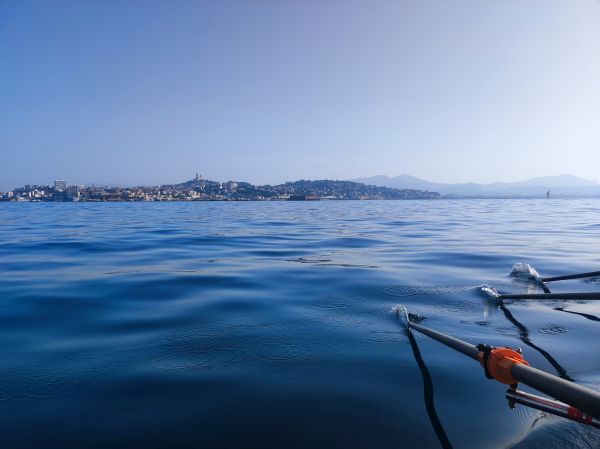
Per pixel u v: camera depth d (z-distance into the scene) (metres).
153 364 5.01
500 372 3.04
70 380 4.57
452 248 17.03
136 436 3.47
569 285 9.59
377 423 3.63
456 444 3.31
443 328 6.35
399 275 10.83
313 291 9.01
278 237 22.70
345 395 4.17
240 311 7.41
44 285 9.78
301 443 3.35
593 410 2.08
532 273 10.73
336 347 5.56
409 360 5.09
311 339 5.89
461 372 4.71
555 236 22.50
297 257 14.62
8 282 10.16
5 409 3.95
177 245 18.77
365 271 11.52
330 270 11.73
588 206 91.94
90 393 4.26
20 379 4.59
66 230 27.73
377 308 7.54
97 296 8.65
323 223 35.91
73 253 15.89
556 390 2.38
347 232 26.11
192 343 5.75
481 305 7.73
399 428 3.55
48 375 4.70
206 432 3.52
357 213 59.81
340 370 4.80
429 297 8.34
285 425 3.62
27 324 6.69
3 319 6.99
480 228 28.95
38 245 18.70
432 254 15.10
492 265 12.45
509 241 19.89
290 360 5.12
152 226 32.00
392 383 4.43
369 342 5.75
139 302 8.12
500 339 5.81
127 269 12.13
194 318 6.96
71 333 6.22
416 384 4.41
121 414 3.83
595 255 14.64
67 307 7.76
